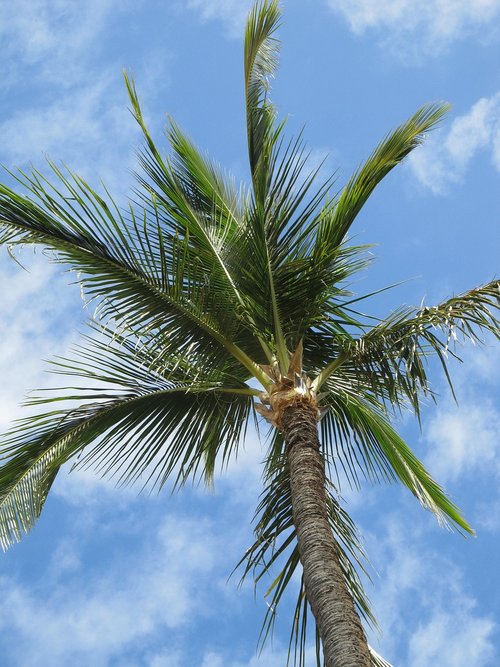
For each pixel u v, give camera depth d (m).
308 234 9.79
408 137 9.82
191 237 9.78
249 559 8.55
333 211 9.92
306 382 9.15
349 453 10.15
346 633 6.91
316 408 8.99
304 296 9.69
